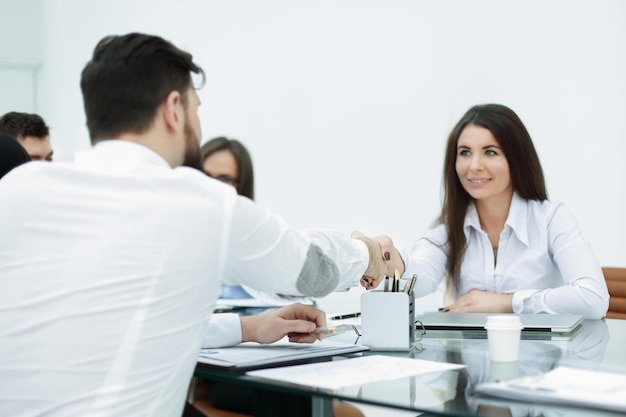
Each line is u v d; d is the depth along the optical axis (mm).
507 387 988
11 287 1055
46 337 1043
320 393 1052
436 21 4289
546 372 1160
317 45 4785
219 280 1146
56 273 1054
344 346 1426
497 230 2553
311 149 4844
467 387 1064
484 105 2535
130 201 1077
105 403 1044
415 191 4418
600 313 2123
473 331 1703
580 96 3811
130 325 1056
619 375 1072
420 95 4375
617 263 3738
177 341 1099
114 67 1176
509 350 1266
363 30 4582
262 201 5086
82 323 1043
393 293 1414
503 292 2527
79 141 5879
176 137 1220
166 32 5574
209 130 5383
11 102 5902
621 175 3703
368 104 4582
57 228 1065
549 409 936
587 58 3781
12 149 1410
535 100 3955
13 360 1047
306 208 4883
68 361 1040
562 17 3848
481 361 1284
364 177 4621
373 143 4574
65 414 1039
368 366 1229
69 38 5949
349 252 1386
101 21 5910
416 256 2604
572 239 2381
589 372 1097
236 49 5184
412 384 1090
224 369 1214
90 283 1050
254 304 2348
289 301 2486
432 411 940
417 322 1741
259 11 5051
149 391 1077
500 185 2469
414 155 4414
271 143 5031
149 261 1064
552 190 3914
